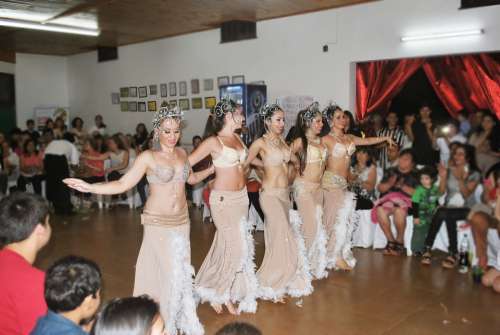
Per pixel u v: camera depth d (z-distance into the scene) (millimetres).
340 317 3449
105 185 2869
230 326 1344
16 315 1826
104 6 6238
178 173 3031
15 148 8523
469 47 5402
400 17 5844
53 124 9930
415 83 6609
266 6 6262
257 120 6898
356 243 5320
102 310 1380
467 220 4418
